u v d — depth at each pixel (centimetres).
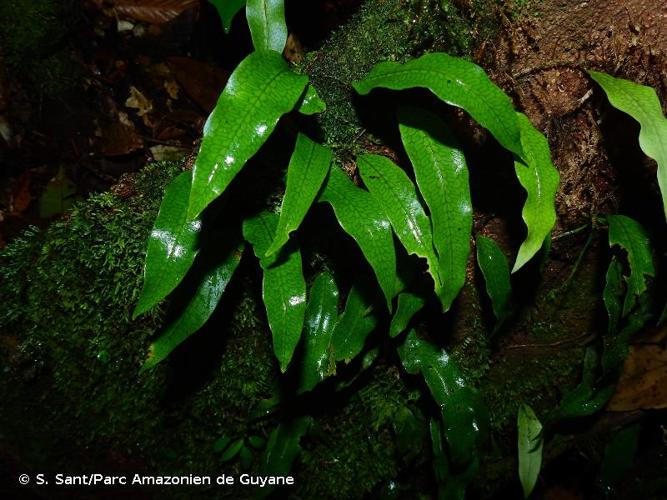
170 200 40
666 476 59
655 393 53
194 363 50
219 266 43
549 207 39
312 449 55
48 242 46
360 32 44
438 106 44
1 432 50
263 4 42
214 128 34
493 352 54
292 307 40
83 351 49
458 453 50
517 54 44
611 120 45
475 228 49
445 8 43
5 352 48
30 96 68
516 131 37
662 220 48
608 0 42
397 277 45
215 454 54
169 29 74
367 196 41
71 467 53
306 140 40
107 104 70
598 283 51
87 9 71
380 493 57
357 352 47
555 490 62
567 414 52
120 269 46
